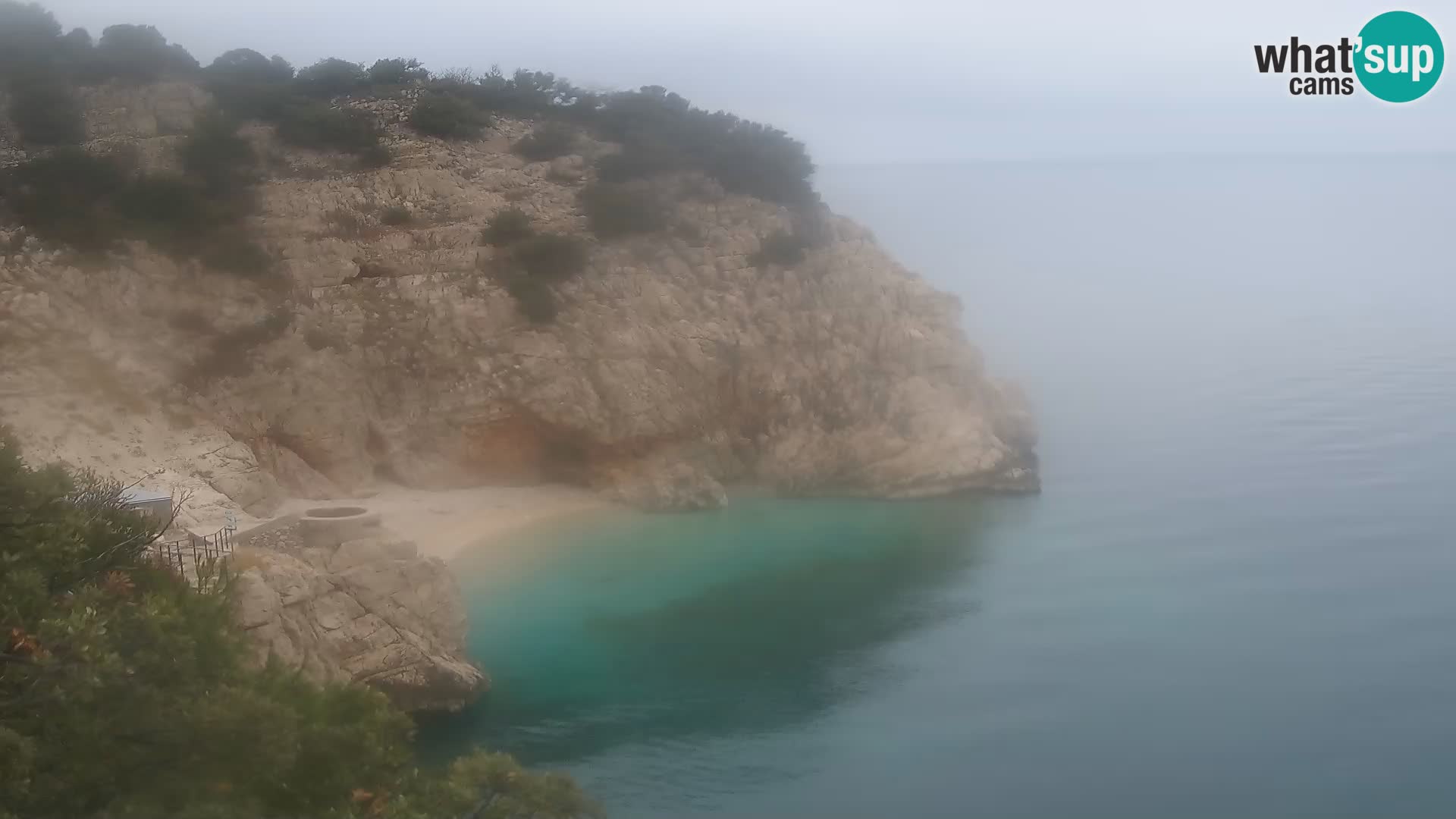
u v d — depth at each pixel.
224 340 52.69
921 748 34.72
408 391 56.66
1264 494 63.94
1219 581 50.00
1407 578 50.91
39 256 49.56
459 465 57.09
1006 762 34.03
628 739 34.59
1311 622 45.56
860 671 40.03
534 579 47.25
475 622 42.38
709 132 69.44
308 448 53.00
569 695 37.06
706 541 53.22
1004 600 47.34
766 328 62.28
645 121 69.81
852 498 60.25
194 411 50.62
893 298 64.31
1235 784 33.09
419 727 34.25
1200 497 63.12
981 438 62.09
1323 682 39.88
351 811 19.50
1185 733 36.03
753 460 61.59
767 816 30.69
